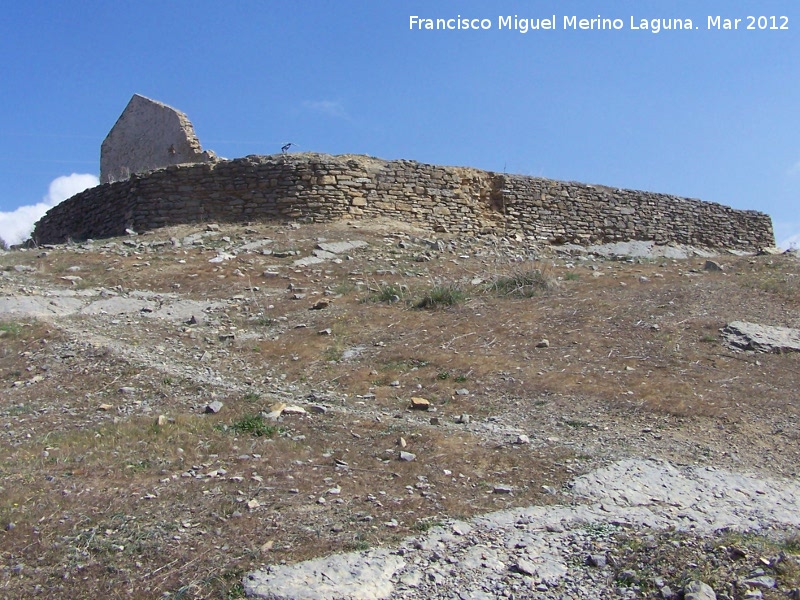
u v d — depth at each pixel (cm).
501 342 1025
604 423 787
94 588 472
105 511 561
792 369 930
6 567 489
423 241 1656
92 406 820
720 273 1423
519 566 508
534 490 631
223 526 545
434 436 743
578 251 1852
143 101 2467
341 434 744
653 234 2134
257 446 700
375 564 501
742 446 738
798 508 618
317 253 1501
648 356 965
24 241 2108
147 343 1035
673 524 577
